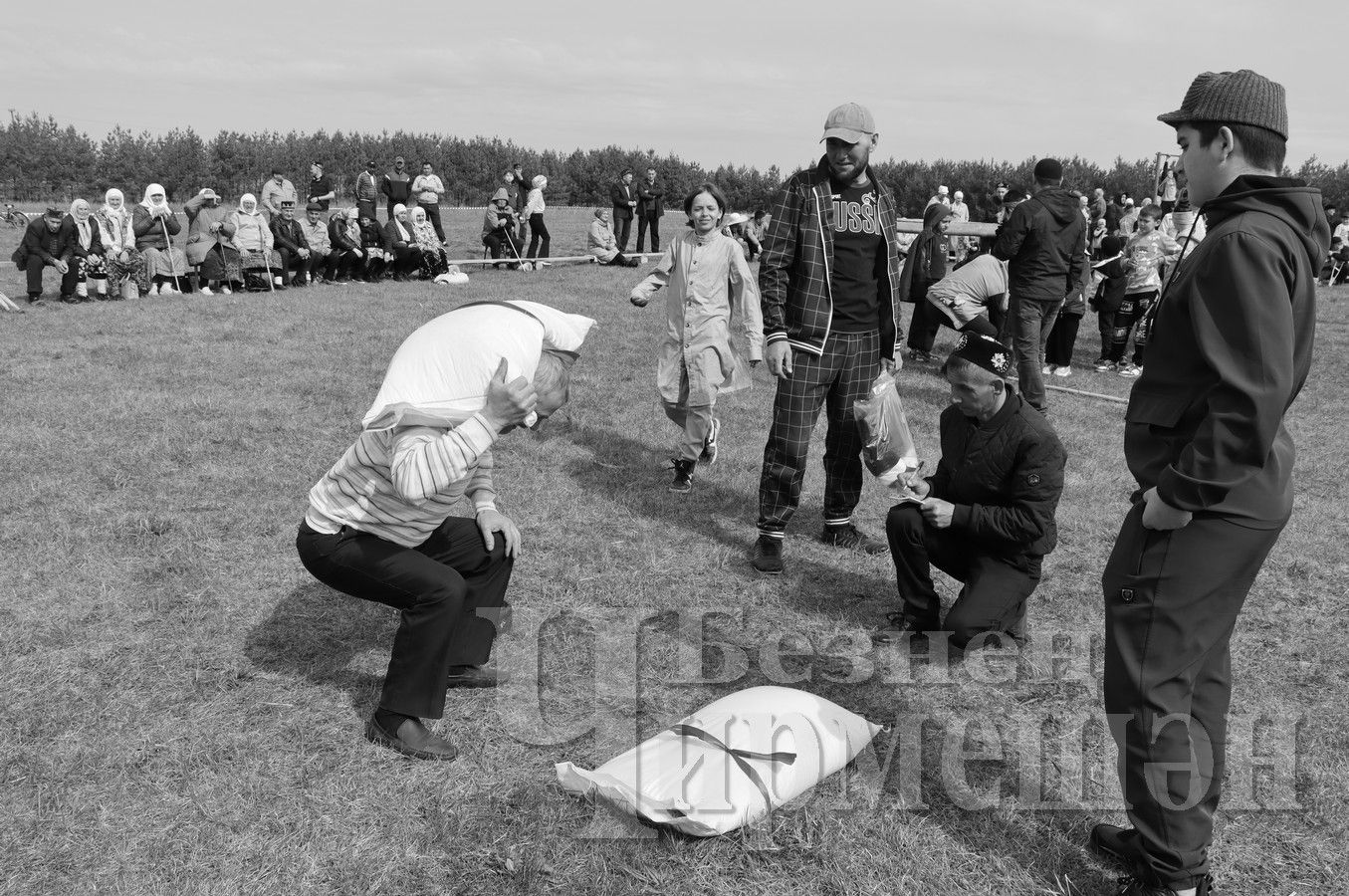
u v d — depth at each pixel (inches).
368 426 121.9
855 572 207.3
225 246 574.9
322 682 152.9
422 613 132.6
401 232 671.8
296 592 181.8
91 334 414.3
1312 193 99.7
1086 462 297.3
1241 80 102.4
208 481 237.5
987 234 590.6
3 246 862.5
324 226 646.5
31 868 111.9
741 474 269.7
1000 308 389.1
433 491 120.2
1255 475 99.3
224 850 116.3
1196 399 102.2
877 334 207.3
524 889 112.0
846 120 193.3
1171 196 880.9
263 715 143.6
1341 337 570.9
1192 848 107.5
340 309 512.1
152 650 159.9
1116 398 392.2
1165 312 105.0
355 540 132.4
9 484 227.0
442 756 135.2
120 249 544.7
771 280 199.6
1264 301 94.5
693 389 246.1
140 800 124.1
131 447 257.6
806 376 199.5
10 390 309.3
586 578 197.5
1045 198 321.1
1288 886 117.2
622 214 843.4
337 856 116.1
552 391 125.8
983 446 166.6
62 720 139.4
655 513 236.8
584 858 117.1
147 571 187.3
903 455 170.4
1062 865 119.4
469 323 124.5
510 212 788.6
